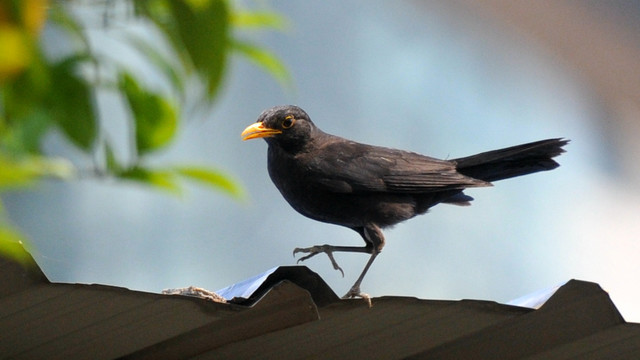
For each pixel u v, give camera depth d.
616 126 18.73
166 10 3.73
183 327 5.86
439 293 15.78
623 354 6.68
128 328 5.84
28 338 5.94
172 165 4.08
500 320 6.19
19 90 3.91
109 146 4.16
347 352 6.51
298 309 5.80
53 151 7.24
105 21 3.99
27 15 3.47
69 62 4.18
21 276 5.23
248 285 6.29
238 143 15.35
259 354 6.41
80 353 6.16
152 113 4.23
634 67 18.64
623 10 18.52
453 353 6.59
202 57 3.66
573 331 6.34
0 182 3.38
